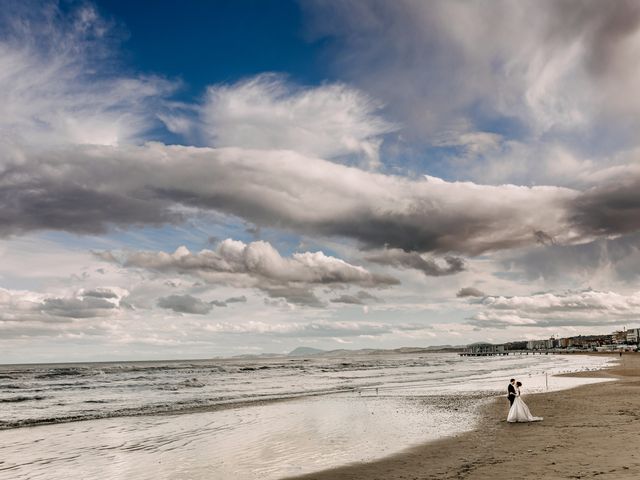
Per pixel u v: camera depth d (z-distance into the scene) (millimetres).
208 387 54906
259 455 16172
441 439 17547
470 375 66688
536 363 115062
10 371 113562
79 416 29094
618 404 24781
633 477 10141
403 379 62500
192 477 13492
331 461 14695
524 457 13109
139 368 129875
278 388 51625
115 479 13609
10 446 19203
